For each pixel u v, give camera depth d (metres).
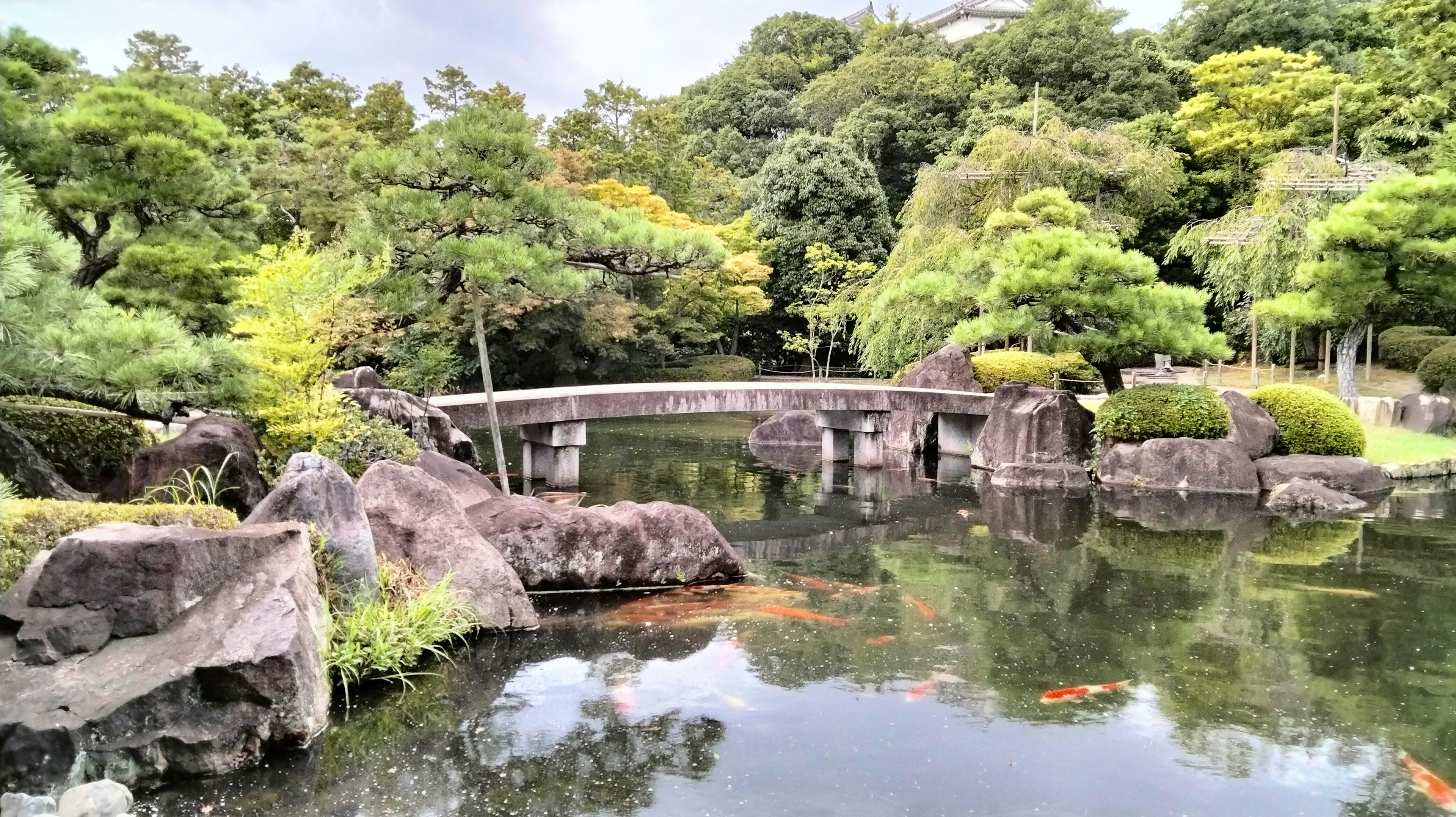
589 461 13.06
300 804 3.22
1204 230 15.93
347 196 14.30
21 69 7.40
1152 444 10.91
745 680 4.56
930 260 15.45
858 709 4.21
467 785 3.41
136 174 7.86
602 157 20.62
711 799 3.34
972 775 3.57
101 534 3.63
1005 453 12.09
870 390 12.45
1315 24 22.56
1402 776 3.60
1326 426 10.80
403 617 4.77
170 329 5.00
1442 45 16.80
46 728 3.09
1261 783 3.54
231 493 5.68
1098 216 16.22
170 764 3.34
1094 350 11.11
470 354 18.58
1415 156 16.36
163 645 3.49
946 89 26.22
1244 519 9.02
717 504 9.75
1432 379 13.62
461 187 7.81
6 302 4.39
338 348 10.15
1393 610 5.86
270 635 3.63
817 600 6.04
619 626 5.41
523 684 4.46
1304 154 14.25
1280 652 5.05
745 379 23.16
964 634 5.34
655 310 20.48
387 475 5.55
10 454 5.34
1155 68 23.69
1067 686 4.53
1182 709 4.25
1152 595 6.22
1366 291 11.47
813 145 23.56
